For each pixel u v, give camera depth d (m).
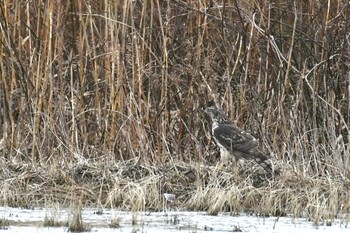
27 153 14.23
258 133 14.68
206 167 13.60
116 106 14.70
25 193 12.54
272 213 12.06
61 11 14.98
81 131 14.62
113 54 14.65
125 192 12.51
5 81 14.56
